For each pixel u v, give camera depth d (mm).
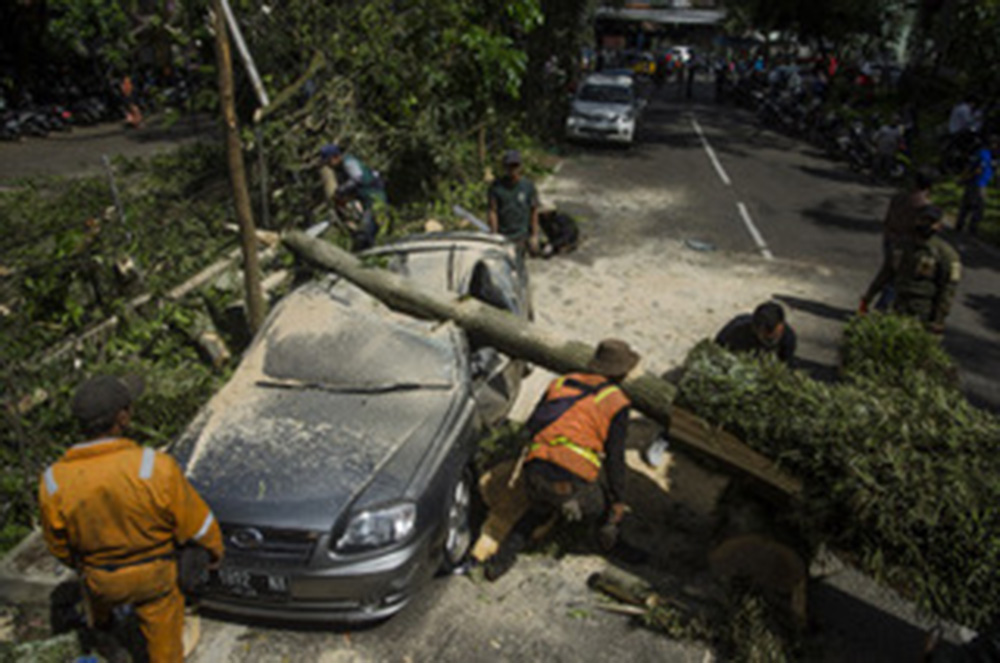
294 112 9234
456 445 3916
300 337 4465
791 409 3475
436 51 10352
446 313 5398
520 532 3943
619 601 3900
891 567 3176
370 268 5992
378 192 8203
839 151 18375
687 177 15477
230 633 3584
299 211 9188
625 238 10891
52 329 5770
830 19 27750
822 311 8367
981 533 2932
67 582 3803
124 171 11836
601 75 20109
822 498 3326
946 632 3820
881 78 30766
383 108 10195
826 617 3918
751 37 43812
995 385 6777
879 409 3408
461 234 6477
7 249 6871
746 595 3551
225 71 5332
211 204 8922
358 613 3398
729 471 3750
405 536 3391
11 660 3252
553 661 3504
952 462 3143
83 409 2678
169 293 6641
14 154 13844
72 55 18453
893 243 6801
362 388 4152
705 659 3551
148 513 2742
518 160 7188
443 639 3596
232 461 3588
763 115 24609
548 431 3777
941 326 5828
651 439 5512
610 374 3975
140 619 2973
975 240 11758
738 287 9023
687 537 4465
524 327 5156
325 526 3271
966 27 21328
